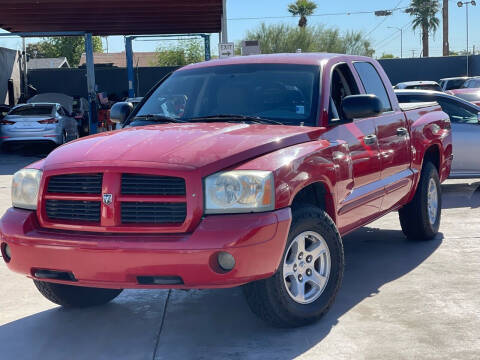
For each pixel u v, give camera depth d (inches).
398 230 306.5
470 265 241.4
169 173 160.9
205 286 160.4
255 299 173.6
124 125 223.6
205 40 1146.0
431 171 276.5
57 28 1138.7
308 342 172.4
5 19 1029.8
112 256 160.4
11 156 791.1
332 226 185.8
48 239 168.1
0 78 1134.4
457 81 1106.1
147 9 956.0
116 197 164.1
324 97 206.8
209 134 181.3
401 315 190.5
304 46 2213.3
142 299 217.2
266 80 216.7
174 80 234.4
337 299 207.3
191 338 179.6
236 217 160.2
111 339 182.1
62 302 203.6
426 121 274.4
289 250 177.3
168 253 156.9
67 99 1042.7
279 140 178.4
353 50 2262.6
